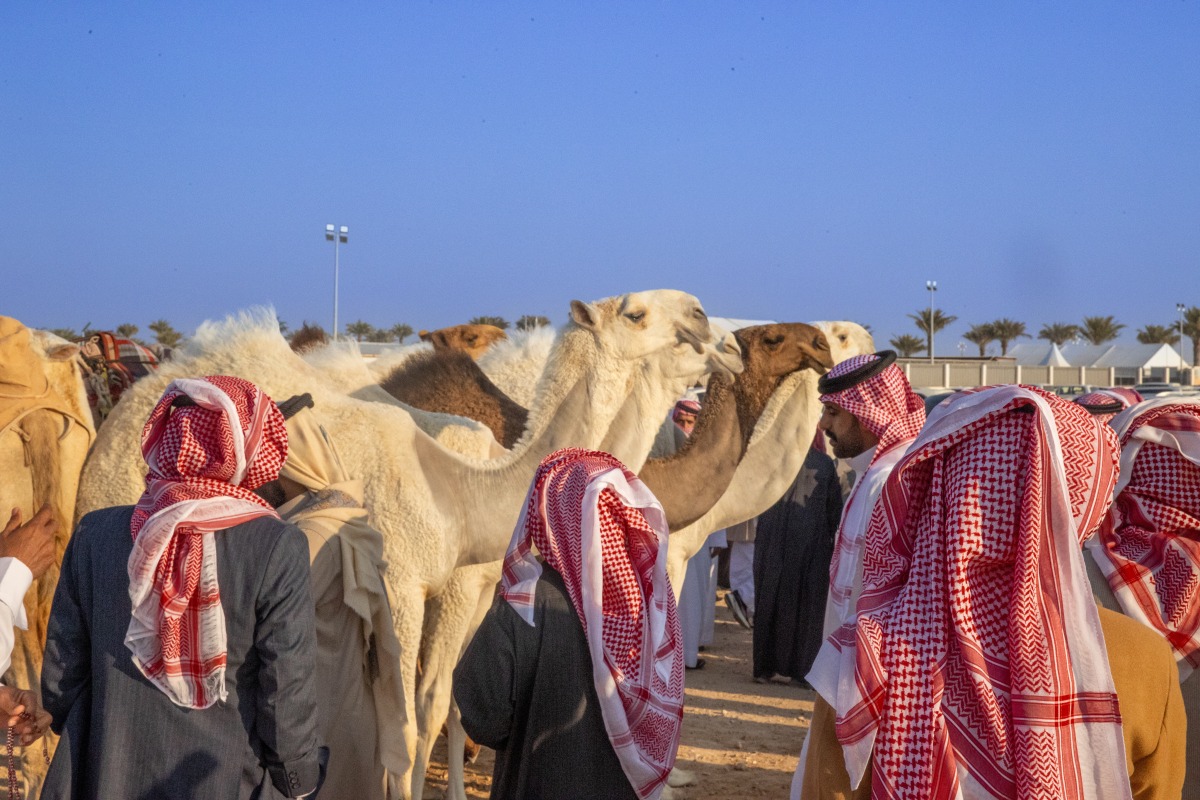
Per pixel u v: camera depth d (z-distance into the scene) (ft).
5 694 9.86
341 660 12.66
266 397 10.17
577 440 19.52
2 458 15.72
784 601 30.01
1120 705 8.60
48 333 16.69
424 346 24.97
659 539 10.37
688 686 30.48
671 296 20.49
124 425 16.52
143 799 9.26
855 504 12.39
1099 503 8.57
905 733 8.36
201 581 9.34
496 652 9.96
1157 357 192.54
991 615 8.46
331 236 98.89
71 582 9.86
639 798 10.02
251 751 9.52
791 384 25.09
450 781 19.54
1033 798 7.82
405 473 17.15
